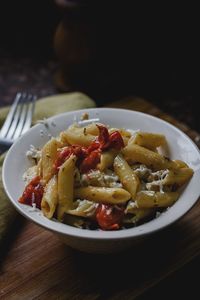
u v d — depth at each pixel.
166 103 0.82
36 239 0.42
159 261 0.40
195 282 0.43
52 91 0.79
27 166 0.43
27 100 0.57
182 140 0.45
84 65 0.73
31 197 0.38
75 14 0.69
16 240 0.42
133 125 0.48
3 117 0.56
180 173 0.40
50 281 0.38
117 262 0.40
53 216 0.38
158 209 0.39
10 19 0.92
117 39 0.84
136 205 0.38
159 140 0.44
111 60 0.80
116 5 0.77
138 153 0.41
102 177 0.39
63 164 0.39
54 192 0.38
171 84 0.86
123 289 0.38
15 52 0.88
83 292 0.38
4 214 0.42
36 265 0.40
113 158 0.40
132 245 0.38
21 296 0.37
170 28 0.91
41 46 0.90
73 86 0.75
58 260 0.40
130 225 0.38
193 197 0.39
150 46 0.92
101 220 0.37
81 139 0.42
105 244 0.36
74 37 0.71
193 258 0.40
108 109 0.49
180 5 0.88
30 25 0.92
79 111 0.48
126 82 0.81
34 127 0.46
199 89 0.85
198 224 0.43
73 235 0.35
